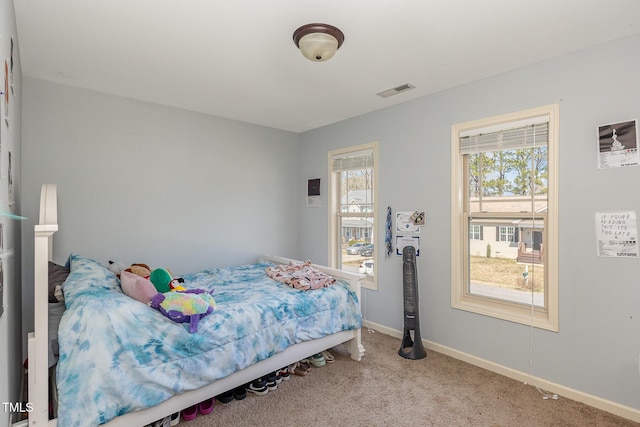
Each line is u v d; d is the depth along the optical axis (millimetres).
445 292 2992
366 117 3684
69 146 2859
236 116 3799
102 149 3021
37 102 2717
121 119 3125
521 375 2518
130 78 2721
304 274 2984
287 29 2002
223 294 2594
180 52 2293
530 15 1859
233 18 1886
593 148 2199
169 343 1792
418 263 3189
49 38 2100
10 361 1571
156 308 1902
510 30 2012
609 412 2121
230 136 3898
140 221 3232
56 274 2170
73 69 2551
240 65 2490
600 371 2172
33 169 2697
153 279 2205
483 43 2168
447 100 2973
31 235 2664
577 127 2264
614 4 1755
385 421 2039
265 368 2230
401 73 2635
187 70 2576
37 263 1479
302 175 4555
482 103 2744
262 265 3646
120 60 2406
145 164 3266
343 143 3963
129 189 3168
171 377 1773
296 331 2381
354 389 2402
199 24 1947
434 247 3070
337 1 1730
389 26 1967
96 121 2990
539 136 2469
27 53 2295
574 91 2275
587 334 2225
